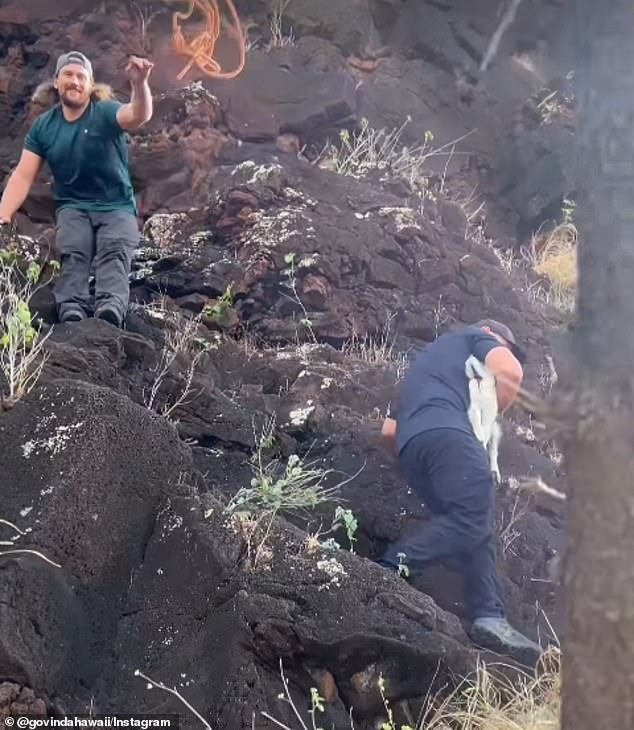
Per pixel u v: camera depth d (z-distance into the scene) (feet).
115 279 18.61
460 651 12.66
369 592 12.89
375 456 16.58
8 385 14.70
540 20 36.01
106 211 19.11
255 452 16.69
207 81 28.68
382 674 12.39
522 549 16.30
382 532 15.51
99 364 16.56
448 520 14.43
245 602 12.37
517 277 28.35
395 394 19.20
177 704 11.99
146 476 13.73
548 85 36.04
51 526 12.78
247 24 32.27
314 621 12.39
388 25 34.81
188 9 29.68
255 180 23.89
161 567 13.00
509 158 33.86
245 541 13.10
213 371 18.84
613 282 7.22
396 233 24.32
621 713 7.25
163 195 24.95
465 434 14.83
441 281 24.27
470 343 15.69
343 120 29.30
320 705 12.11
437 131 33.01
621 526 7.25
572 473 7.47
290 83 29.22
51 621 12.20
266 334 21.66
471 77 34.94
